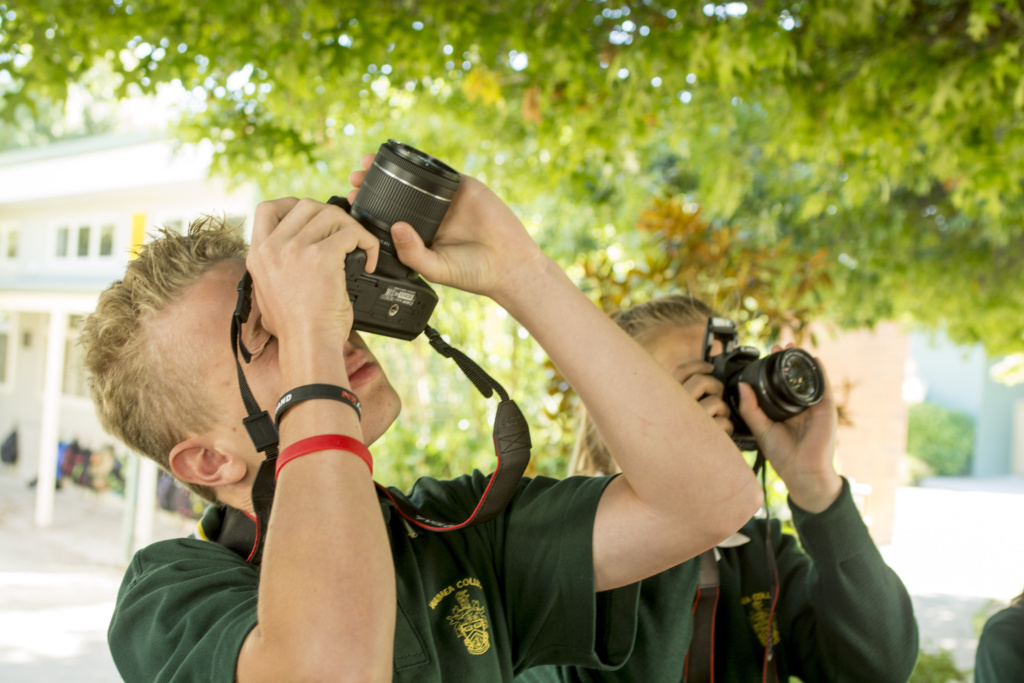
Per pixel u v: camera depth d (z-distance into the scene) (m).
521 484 1.32
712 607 1.59
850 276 6.14
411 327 1.07
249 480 1.08
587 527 1.14
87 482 11.76
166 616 0.97
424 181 0.99
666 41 3.31
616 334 1.08
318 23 3.29
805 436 1.56
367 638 0.77
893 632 1.54
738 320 3.49
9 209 13.38
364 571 0.79
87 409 12.06
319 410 0.86
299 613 0.77
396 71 4.00
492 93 4.21
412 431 5.33
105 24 3.41
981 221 5.82
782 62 3.19
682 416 1.06
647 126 4.22
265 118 4.58
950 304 6.48
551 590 1.15
